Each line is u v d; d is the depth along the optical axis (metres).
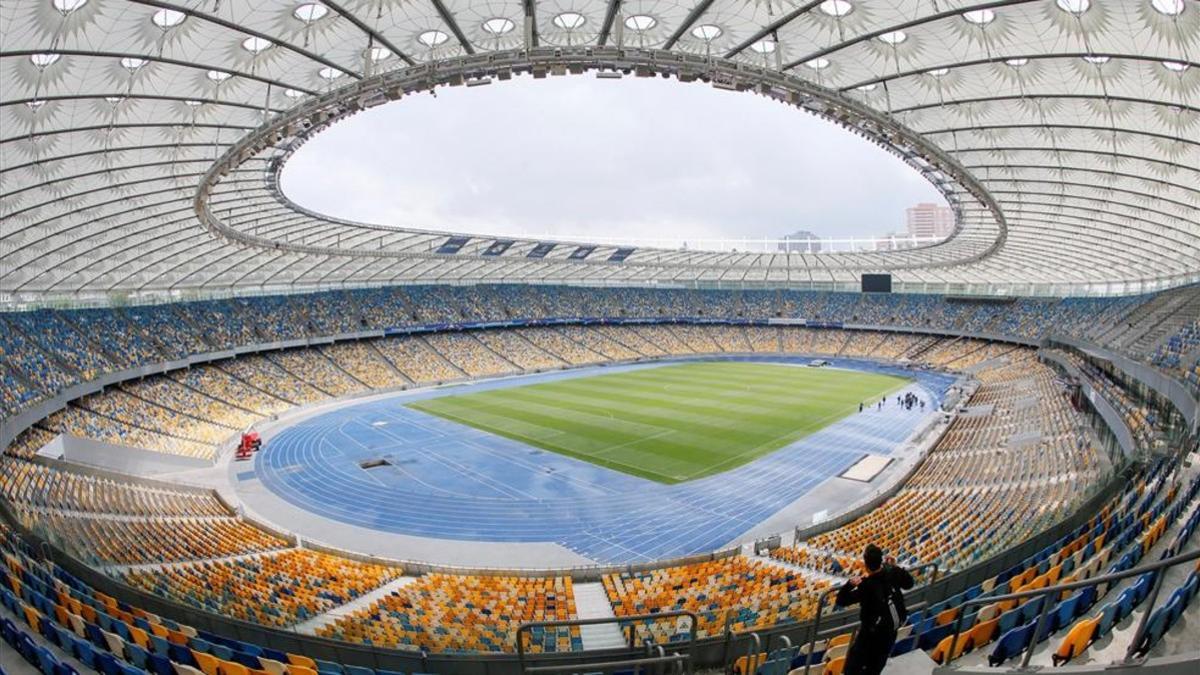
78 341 54.44
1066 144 38.06
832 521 30.75
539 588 24.67
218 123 33.62
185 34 24.31
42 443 40.94
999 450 40.31
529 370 85.38
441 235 66.25
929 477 37.81
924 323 98.81
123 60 25.86
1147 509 17.27
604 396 66.44
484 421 56.03
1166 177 40.75
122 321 61.06
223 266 65.62
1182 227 52.22
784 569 24.73
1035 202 51.25
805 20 25.38
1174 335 44.06
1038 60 28.12
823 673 10.46
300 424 57.62
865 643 6.99
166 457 44.22
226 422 55.22
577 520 33.75
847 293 109.06
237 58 26.86
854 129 34.00
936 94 32.66
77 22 21.84
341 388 69.88
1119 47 25.02
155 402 54.53
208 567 24.67
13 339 49.50
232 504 37.38
